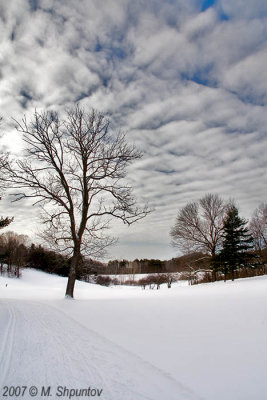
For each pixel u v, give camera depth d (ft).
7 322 26.08
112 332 22.68
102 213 61.72
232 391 11.38
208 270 126.11
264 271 131.54
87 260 63.36
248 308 28.94
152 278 240.94
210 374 13.24
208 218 131.95
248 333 19.56
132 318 28.19
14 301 47.19
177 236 134.00
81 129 61.57
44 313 33.47
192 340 19.01
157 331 22.16
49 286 182.09
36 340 19.77
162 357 16.05
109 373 13.74
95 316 30.73
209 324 23.26
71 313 33.83
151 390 11.82
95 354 16.78
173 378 13.07
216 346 17.31
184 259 134.10
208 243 128.98
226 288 66.49
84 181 61.16
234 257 113.50
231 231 115.75
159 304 37.37
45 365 14.61
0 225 61.31
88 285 193.98
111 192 61.26
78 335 21.80
